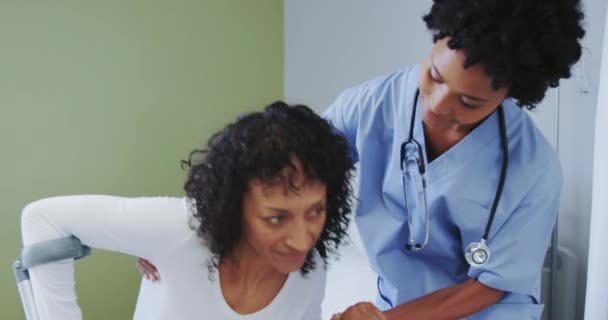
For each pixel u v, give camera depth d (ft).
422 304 3.13
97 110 6.50
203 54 7.20
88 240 2.40
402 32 5.85
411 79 3.48
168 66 6.93
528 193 3.03
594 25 4.12
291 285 2.58
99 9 6.29
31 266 2.38
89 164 6.58
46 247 2.35
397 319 3.05
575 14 2.39
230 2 7.30
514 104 3.17
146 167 7.00
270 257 2.31
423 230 3.38
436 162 3.27
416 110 3.34
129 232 2.34
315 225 2.29
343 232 2.57
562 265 4.57
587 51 4.19
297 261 2.29
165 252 2.40
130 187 6.95
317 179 2.18
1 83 5.89
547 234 3.06
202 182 2.25
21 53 5.93
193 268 2.43
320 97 7.50
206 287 2.46
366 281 5.32
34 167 6.24
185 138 7.25
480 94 2.43
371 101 3.61
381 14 6.15
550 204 3.03
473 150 3.18
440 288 3.39
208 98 7.37
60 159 6.37
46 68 6.09
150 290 2.65
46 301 2.44
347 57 6.86
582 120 4.35
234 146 2.16
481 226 3.16
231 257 2.43
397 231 3.53
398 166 3.45
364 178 3.64
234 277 2.50
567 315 4.60
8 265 6.26
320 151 2.19
